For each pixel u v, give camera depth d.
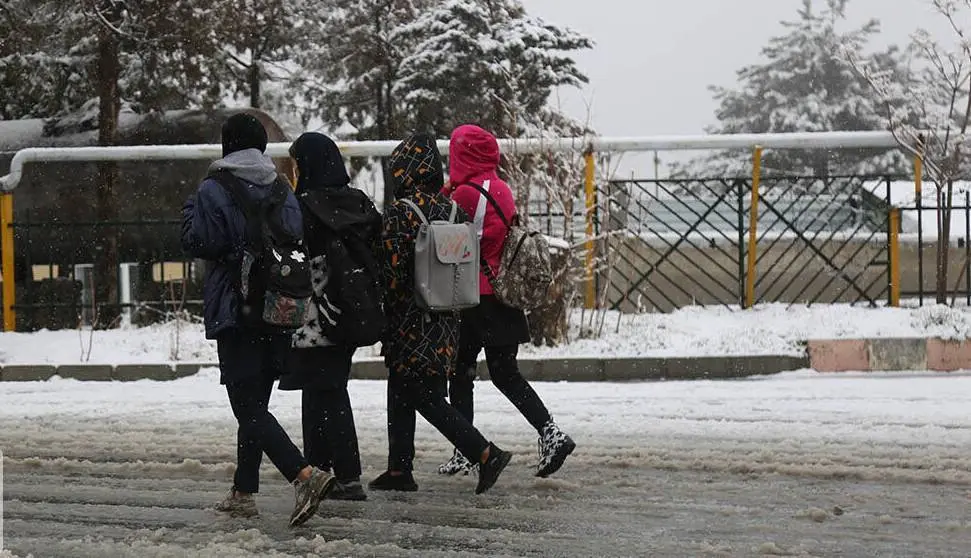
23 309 27.70
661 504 11.00
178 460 13.38
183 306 26.59
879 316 22.56
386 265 11.05
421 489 11.76
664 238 25.89
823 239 25.94
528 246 11.73
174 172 33.50
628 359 20.30
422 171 11.27
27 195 33.88
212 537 9.75
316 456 11.58
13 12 34.19
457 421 11.27
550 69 46.81
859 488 11.67
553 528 10.09
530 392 12.06
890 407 16.48
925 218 27.38
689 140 24.12
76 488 11.82
